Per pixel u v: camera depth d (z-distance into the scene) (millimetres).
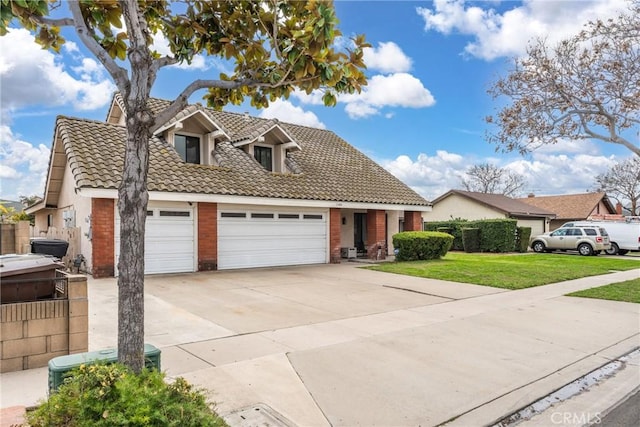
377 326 7547
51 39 4422
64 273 6051
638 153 11305
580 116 11688
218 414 3826
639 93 10664
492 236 26906
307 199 16109
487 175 56875
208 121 15094
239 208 15156
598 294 11070
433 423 4051
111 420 2730
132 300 3410
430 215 36875
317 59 4371
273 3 4574
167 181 13078
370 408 4316
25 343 5074
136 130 3467
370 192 19188
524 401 4594
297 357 5781
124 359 3365
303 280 12883
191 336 6738
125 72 3604
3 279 5176
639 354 6340
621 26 10609
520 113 11867
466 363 5715
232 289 11008
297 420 4016
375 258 19672
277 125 17203
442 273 14438
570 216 38188
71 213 14539
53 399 3012
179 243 13742
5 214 22328
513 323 7949
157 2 4766
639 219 33188
